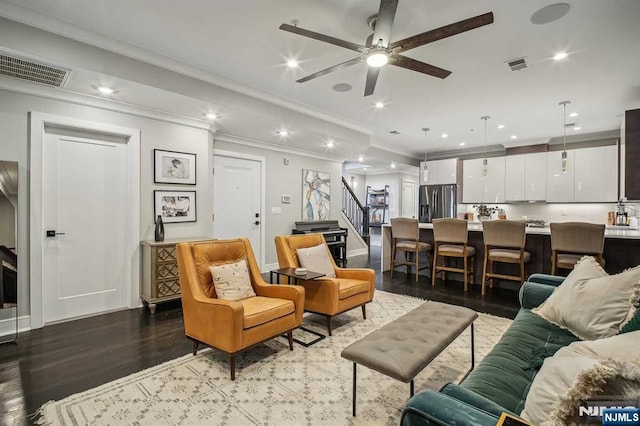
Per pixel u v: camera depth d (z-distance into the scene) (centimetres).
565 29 257
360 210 870
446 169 773
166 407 188
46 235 322
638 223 518
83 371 229
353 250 784
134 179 373
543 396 94
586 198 598
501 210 716
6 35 236
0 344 273
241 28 260
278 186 611
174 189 409
